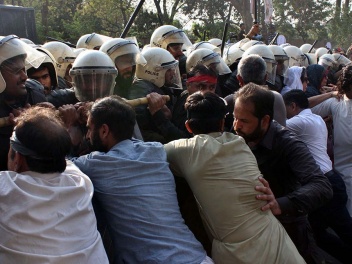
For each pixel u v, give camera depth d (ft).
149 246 7.81
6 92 9.26
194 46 20.74
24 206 6.61
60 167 7.11
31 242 6.52
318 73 20.56
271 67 17.83
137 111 11.60
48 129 7.00
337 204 13.38
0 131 8.93
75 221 6.86
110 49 12.82
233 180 8.45
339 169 14.78
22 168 7.13
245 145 8.82
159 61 13.39
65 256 6.59
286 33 108.78
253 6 35.09
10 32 26.63
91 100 10.70
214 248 8.62
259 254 8.33
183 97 13.04
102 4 79.92
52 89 12.73
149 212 7.98
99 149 8.69
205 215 8.66
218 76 17.20
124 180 8.09
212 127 9.00
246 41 24.39
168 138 11.61
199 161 8.60
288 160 9.62
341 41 113.19
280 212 8.84
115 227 8.06
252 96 9.40
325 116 15.37
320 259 12.59
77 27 80.18
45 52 12.30
